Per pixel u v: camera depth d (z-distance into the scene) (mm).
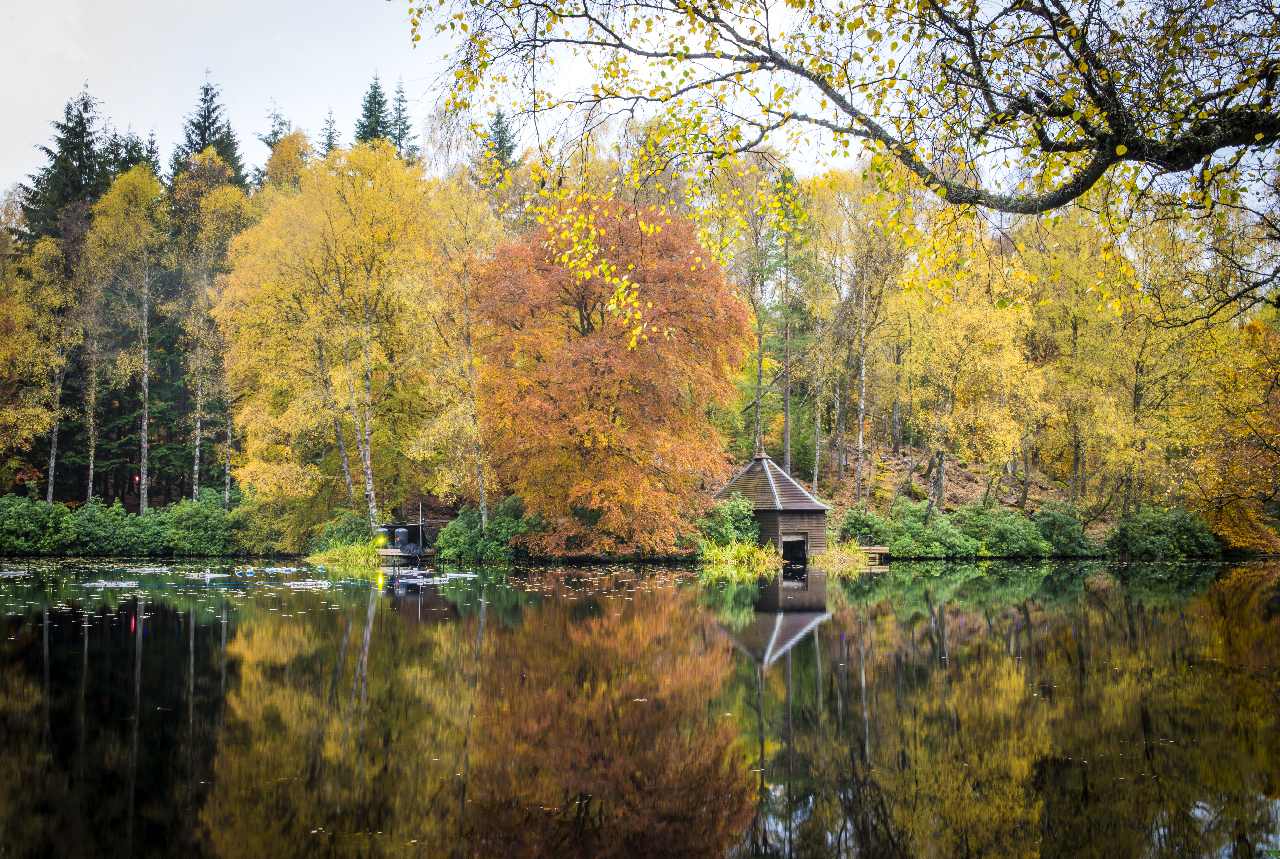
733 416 37094
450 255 27734
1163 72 7184
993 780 6988
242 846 5508
